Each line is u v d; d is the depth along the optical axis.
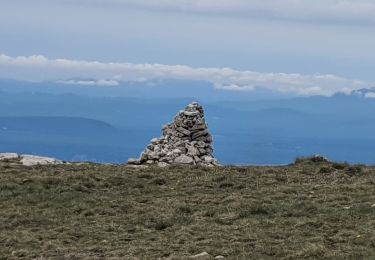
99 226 30.23
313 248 24.62
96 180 41.12
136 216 32.09
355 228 27.94
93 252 25.95
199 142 50.22
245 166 46.88
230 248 25.64
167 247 26.33
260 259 23.89
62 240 27.89
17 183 39.25
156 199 36.12
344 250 24.77
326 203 33.38
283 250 24.95
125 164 49.28
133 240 27.86
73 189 38.16
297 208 32.34
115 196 37.00
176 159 48.53
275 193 36.44
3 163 47.06
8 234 28.92
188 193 37.69
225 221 30.64
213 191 38.03
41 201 35.62
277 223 29.62
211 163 48.62
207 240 27.03
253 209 32.22
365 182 38.62
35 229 30.03
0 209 33.78
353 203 32.94
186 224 30.44
